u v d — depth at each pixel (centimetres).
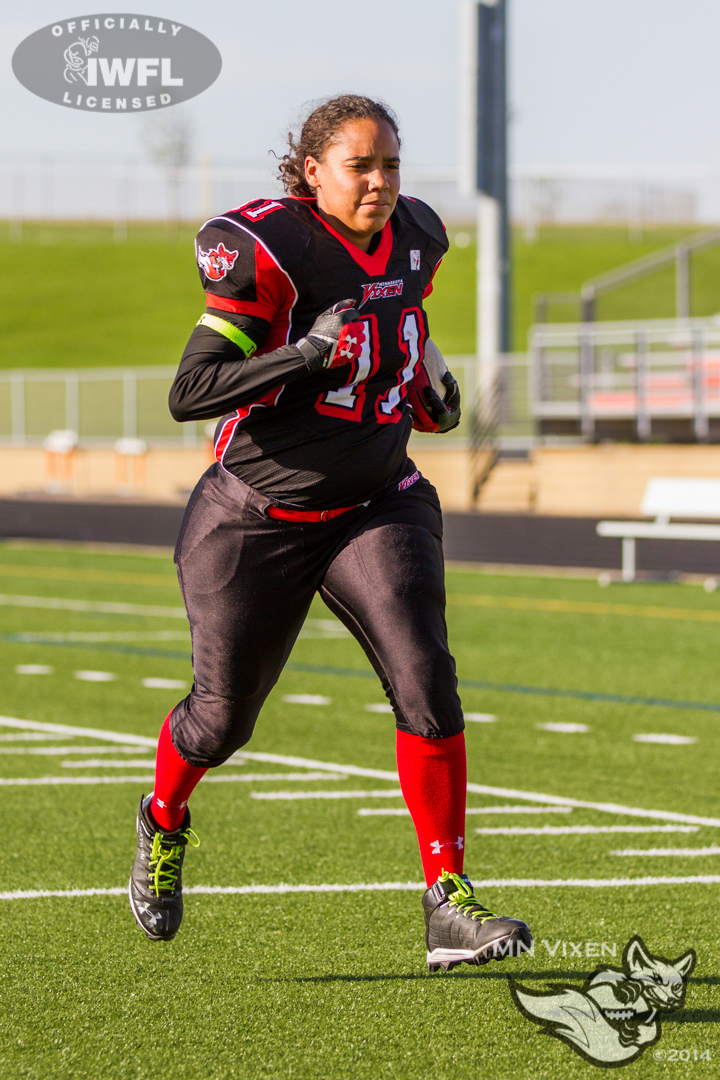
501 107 8431
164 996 1299
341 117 1210
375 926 1530
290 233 1205
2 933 1498
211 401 1195
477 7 8156
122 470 12125
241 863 1797
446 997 1298
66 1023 1224
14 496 11550
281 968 1384
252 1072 1111
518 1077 1104
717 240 8750
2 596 5575
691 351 8069
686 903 1609
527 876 1731
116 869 1764
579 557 6756
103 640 4244
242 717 1319
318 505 1268
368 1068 1120
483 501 8638
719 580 6131
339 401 1244
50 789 2234
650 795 2217
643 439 7969
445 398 1431
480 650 4034
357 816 2064
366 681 3475
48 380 13375
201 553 1288
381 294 1247
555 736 2745
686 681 3462
